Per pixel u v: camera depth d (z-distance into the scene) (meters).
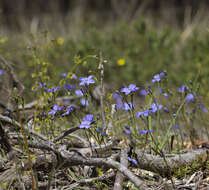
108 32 9.13
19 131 2.99
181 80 6.19
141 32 8.23
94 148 2.68
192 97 3.42
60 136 2.74
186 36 8.86
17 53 5.59
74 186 2.54
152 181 2.75
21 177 2.46
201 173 2.83
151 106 2.97
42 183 2.56
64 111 2.82
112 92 2.89
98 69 2.77
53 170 2.42
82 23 11.04
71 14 14.59
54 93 2.80
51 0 16.56
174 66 7.36
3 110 4.04
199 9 11.46
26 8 16.53
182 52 7.91
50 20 12.46
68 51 6.62
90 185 2.64
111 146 2.72
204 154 2.95
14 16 14.34
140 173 2.90
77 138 3.18
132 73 6.73
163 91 3.48
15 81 4.11
